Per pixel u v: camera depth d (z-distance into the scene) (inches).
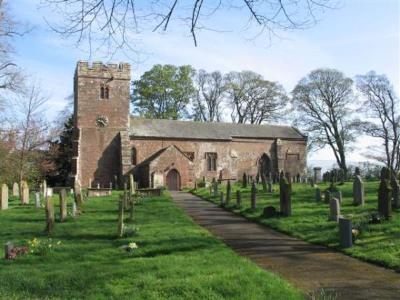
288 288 387.9
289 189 810.8
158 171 1987.0
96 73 2107.5
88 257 523.8
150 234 654.5
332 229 655.1
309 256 530.9
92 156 2069.4
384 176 920.9
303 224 713.6
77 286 409.1
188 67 2915.8
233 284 391.9
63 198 832.9
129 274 432.8
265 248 579.8
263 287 388.5
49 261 511.5
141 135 2164.1
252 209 926.4
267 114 2994.6
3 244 609.9
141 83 2874.0
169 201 1175.6
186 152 2250.2
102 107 2105.1
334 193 916.6
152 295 373.7
